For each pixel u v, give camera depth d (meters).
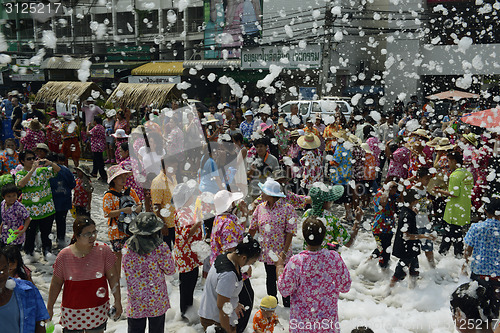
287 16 18.77
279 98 19.14
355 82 19.61
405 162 7.09
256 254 3.10
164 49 23.42
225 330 3.05
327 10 15.05
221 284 3.03
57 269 3.04
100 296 3.10
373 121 10.73
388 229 5.17
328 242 4.10
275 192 4.03
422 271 5.28
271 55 19.14
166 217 4.48
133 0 20.17
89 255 3.06
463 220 5.50
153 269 3.25
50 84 12.37
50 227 5.54
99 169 10.37
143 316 3.25
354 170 7.18
